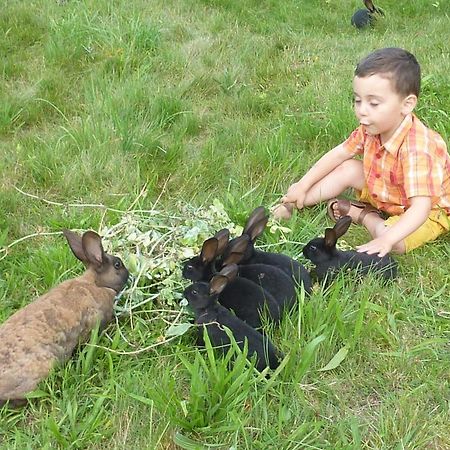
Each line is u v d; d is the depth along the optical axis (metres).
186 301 3.44
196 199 4.59
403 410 3.04
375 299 3.73
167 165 4.95
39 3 7.86
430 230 4.20
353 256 3.85
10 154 5.04
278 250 4.11
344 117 5.33
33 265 3.82
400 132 4.16
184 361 3.03
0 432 2.90
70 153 5.00
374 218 4.35
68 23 6.95
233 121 5.64
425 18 8.43
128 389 3.06
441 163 4.19
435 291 3.83
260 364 3.15
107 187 4.71
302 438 2.90
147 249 3.86
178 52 6.82
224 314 3.26
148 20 7.45
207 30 7.65
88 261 3.37
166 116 5.64
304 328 3.40
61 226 4.22
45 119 5.66
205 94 6.21
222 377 2.94
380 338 3.45
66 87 6.10
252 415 2.98
